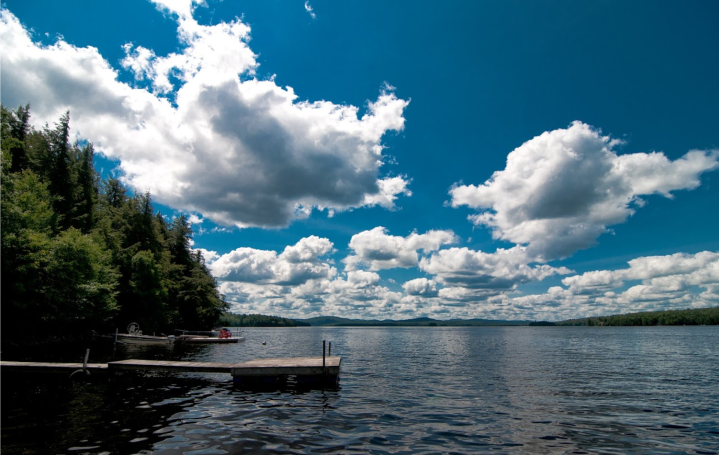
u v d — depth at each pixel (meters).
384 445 8.63
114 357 25.75
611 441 9.24
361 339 75.88
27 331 30.81
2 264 26.27
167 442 8.39
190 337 49.16
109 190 57.31
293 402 13.21
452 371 22.78
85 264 32.25
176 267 57.91
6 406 11.56
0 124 28.55
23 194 29.84
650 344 54.66
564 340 69.62
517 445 8.85
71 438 8.48
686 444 9.09
